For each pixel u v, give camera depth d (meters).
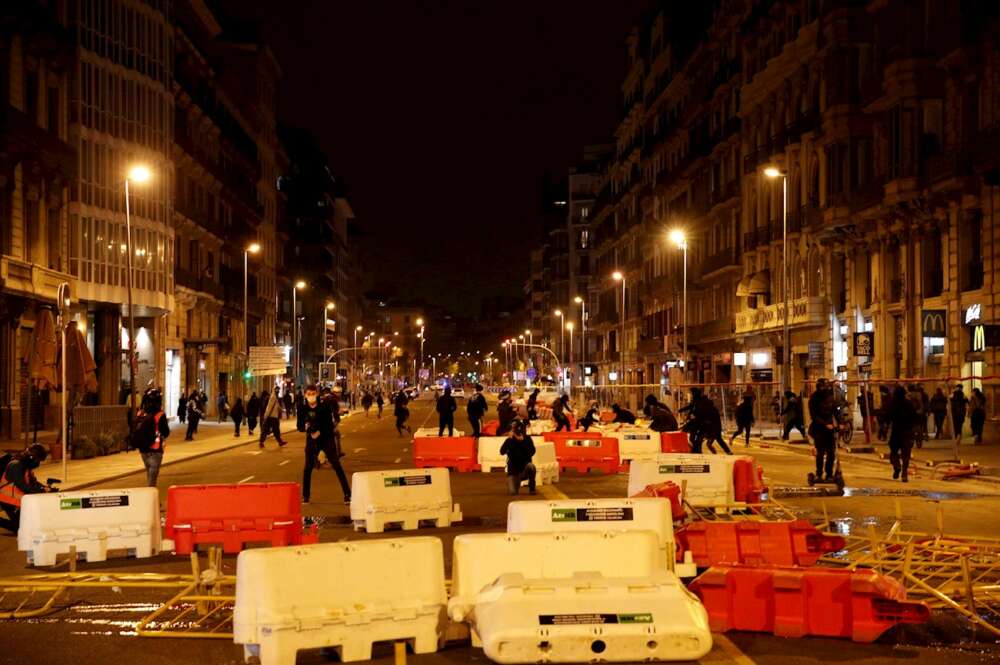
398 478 16.56
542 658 8.20
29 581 11.71
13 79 41.47
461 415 84.12
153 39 53.78
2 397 40.16
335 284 145.25
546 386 110.56
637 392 81.94
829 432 22.48
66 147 45.69
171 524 14.77
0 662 8.89
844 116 46.97
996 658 8.72
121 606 11.12
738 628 9.70
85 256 48.03
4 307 39.47
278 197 103.62
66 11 47.41
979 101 36.53
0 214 40.00
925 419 36.47
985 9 35.25
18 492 16.83
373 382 167.50
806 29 50.69
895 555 12.47
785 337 42.44
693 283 72.00
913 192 39.44
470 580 9.60
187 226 64.06
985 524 16.38
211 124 70.25
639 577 8.67
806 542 12.45
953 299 38.25
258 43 91.94
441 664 8.74
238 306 79.31
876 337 44.31
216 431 54.22
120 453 35.94
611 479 25.55
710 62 69.88
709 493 17.69
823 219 47.66
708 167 69.69
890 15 43.88
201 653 9.18
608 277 112.38
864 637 9.28
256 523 14.80
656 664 8.38
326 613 8.87
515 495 21.59
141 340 56.84
